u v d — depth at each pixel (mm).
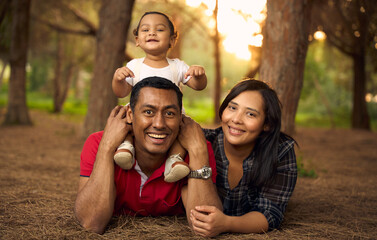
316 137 13102
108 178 2502
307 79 22047
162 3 13117
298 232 2791
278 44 4793
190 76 3154
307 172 5734
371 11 6656
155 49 3211
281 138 2818
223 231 2523
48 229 2645
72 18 13977
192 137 2627
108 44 8836
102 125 9086
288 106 4852
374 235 2803
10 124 12836
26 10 12484
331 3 10047
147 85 2338
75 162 6352
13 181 4500
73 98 40500
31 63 26812
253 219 2596
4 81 49594
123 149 2418
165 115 2342
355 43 13695
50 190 4105
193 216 2492
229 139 2605
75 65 22719
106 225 2602
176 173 2461
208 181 2588
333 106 31578
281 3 4742
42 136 10180
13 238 2471
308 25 4898
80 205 2543
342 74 25047
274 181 2709
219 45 16969
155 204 2744
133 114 2387
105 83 8977
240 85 2613
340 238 2699
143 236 2551
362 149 9625
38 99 38500
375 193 4395
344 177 5531
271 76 4859
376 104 30938
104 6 8891
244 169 2766
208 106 41844
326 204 3828
